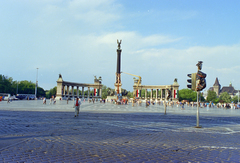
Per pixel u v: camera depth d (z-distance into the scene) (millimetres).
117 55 127375
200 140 12773
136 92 155625
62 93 145375
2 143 10656
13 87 158625
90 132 14727
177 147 10656
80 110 40062
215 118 30812
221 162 8273
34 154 8766
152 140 12367
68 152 9203
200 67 18938
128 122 21781
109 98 121875
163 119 26500
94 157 8516
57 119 22562
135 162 7988
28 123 18594
